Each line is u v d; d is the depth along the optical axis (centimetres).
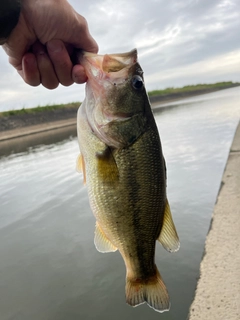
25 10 29
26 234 86
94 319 51
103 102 32
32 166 181
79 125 34
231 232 54
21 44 31
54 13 29
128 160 32
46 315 53
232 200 67
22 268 68
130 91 33
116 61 33
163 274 58
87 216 92
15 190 133
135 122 33
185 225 74
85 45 33
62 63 32
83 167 35
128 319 50
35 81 34
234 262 46
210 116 299
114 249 34
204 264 47
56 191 122
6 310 56
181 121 298
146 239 34
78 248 74
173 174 116
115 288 58
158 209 33
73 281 61
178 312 49
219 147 153
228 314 37
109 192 32
